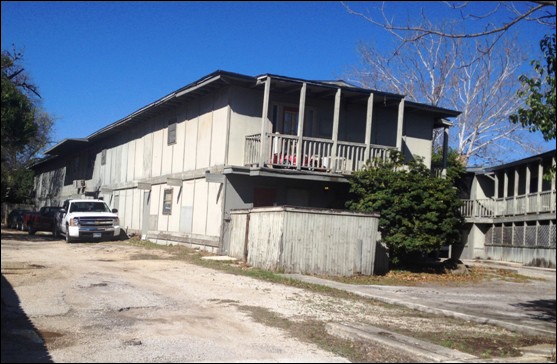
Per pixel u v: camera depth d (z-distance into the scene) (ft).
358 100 74.33
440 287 52.34
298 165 65.00
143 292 37.63
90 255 61.82
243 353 23.47
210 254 65.82
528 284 59.11
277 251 51.80
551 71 30.50
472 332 30.01
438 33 30.09
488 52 44.24
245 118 68.44
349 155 74.13
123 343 24.36
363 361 22.94
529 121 31.01
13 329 25.91
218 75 64.64
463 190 97.81
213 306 33.94
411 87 110.22
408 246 60.23
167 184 80.69
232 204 66.28
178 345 24.36
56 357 21.79
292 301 37.19
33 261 53.21
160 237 83.46
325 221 53.67
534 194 79.41
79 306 31.99
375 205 61.16
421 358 23.27
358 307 36.68
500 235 89.04
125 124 100.78
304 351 24.26
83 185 126.82
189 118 79.20
